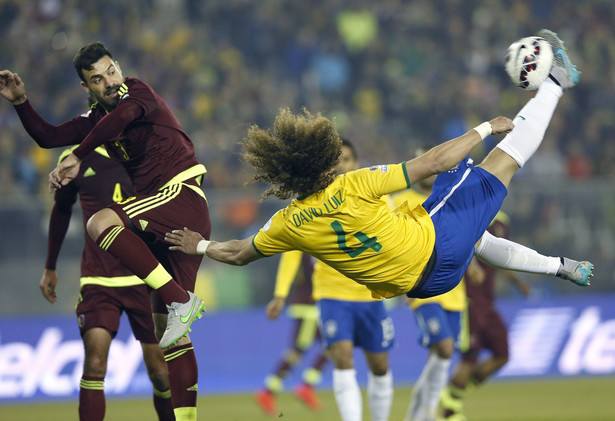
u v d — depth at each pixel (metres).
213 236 40.38
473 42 66.50
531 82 18.14
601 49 66.75
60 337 38.31
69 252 39.25
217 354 40.41
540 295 43.91
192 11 62.22
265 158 15.87
